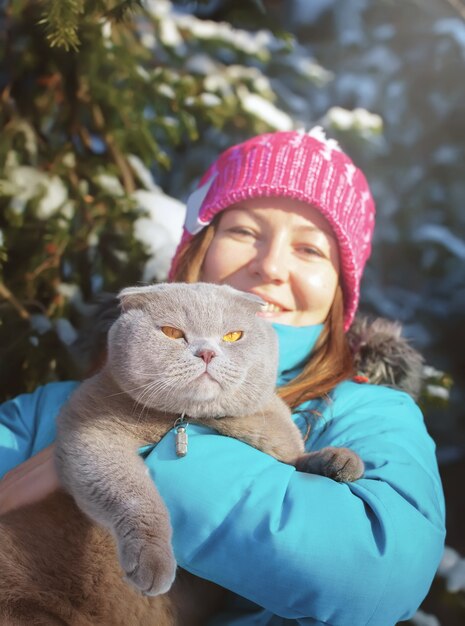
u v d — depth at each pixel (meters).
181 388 0.52
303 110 1.75
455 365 1.70
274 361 0.58
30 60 0.92
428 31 1.83
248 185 0.69
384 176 1.82
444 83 1.82
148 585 0.44
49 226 0.89
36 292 0.91
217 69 1.25
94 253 0.92
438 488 0.56
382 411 0.61
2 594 0.50
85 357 0.76
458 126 1.83
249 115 1.17
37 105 0.94
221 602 0.56
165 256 0.91
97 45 0.90
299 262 0.69
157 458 0.51
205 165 1.55
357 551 0.47
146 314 0.55
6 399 0.84
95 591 0.52
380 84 1.86
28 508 0.54
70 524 0.53
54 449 0.56
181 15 1.34
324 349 0.68
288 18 1.94
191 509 0.49
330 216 0.69
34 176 0.90
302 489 0.49
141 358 0.53
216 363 0.53
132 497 0.48
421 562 0.49
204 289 0.57
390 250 1.81
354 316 0.76
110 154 0.99
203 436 0.53
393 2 1.87
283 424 0.57
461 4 1.74
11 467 0.64
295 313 0.69
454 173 1.81
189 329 0.54
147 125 1.04
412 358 0.71
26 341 0.83
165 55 1.30
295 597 0.47
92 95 0.95
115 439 0.53
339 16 1.93
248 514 0.48
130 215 0.93
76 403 0.56
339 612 0.47
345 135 1.44
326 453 0.53
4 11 0.95
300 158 0.70
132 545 0.46
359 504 0.49
